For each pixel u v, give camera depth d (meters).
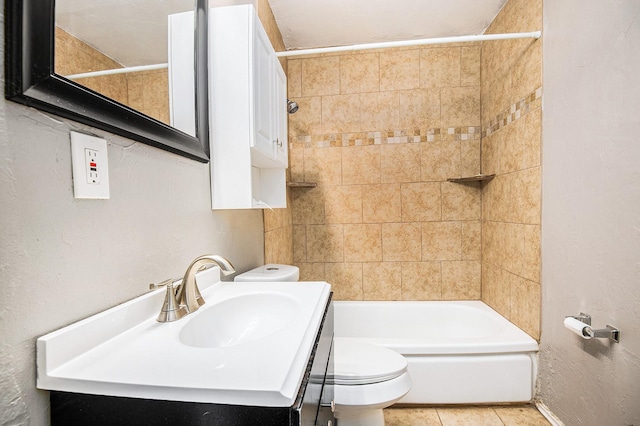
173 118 0.93
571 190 1.34
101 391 0.50
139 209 0.78
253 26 1.09
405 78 2.32
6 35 0.47
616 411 1.12
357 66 2.36
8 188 0.48
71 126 0.58
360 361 1.31
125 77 0.73
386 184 2.36
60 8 0.56
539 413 1.58
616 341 1.11
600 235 1.18
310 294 0.96
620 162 1.08
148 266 0.81
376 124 2.35
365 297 2.40
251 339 0.89
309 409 0.56
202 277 1.02
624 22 1.06
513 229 1.82
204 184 1.10
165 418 0.48
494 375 1.62
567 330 1.38
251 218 1.61
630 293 1.05
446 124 2.29
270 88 1.33
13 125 0.48
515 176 1.79
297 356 0.57
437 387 1.63
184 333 0.73
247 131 1.10
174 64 0.93
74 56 0.59
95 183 0.63
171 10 0.91
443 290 2.34
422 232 2.34
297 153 2.42
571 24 1.32
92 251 0.64
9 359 0.48
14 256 0.48
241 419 0.46
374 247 2.39
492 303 2.11
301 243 2.44
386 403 1.20
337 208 2.41
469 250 2.31
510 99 1.83
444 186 2.31
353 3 1.88
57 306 0.56
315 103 2.40
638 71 1.01
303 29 2.15
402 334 2.26
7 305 0.48
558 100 1.41
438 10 1.95
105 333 0.64
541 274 1.57
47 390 0.52
